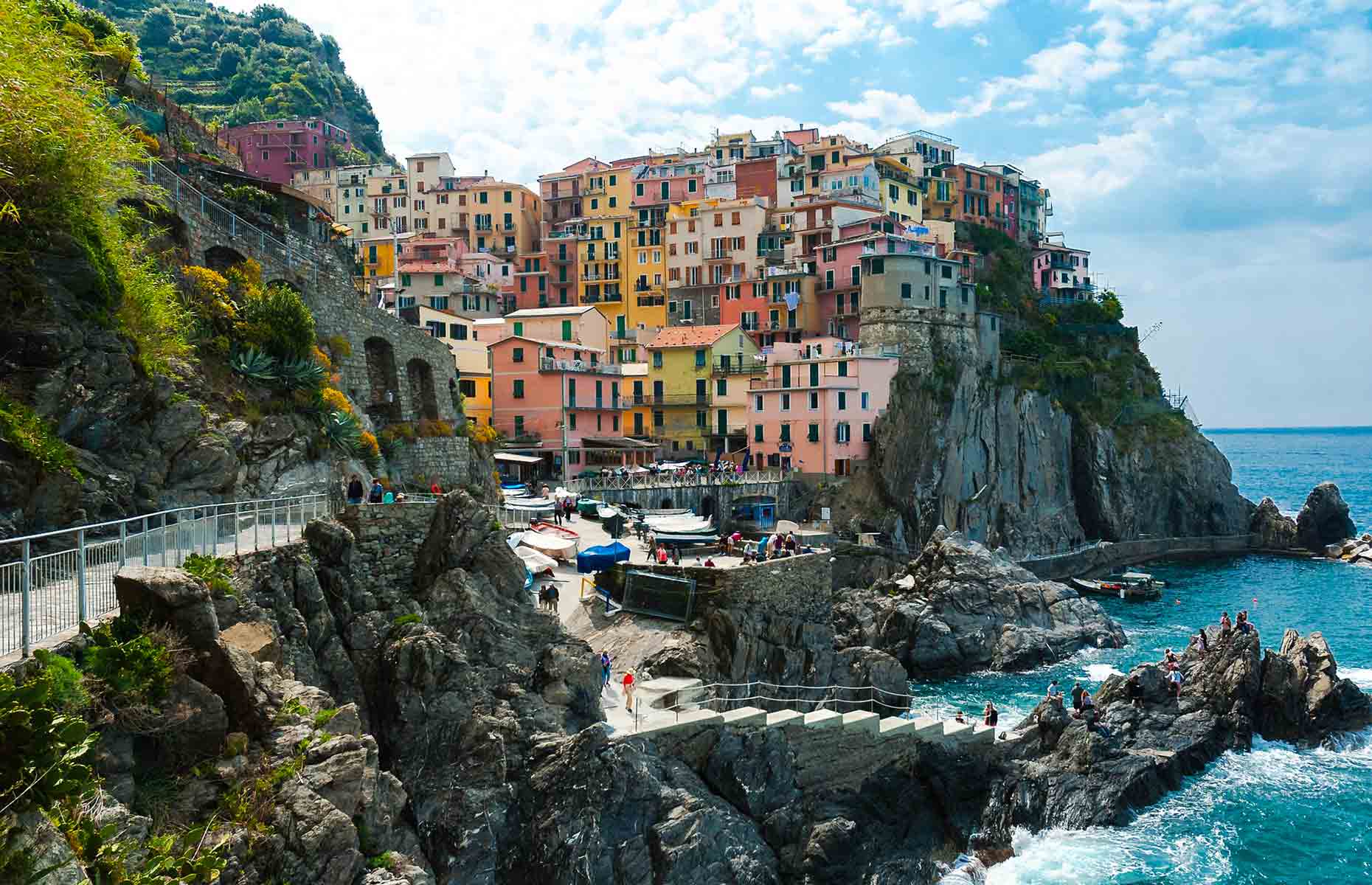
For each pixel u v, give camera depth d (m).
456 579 33.94
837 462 106.19
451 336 111.44
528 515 68.94
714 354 118.12
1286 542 130.62
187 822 20.38
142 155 36.59
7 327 29.77
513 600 35.12
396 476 63.12
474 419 97.19
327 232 74.50
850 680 53.91
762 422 111.12
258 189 62.09
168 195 47.34
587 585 52.47
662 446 117.12
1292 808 45.81
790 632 51.56
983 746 44.66
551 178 173.25
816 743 38.28
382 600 34.25
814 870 34.94
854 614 77.12
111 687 19.95
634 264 151.50
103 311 33.00
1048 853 41.53
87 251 32.19
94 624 21.30
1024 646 74.12
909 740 41.38
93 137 31.39
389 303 115.81
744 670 47.97
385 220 172.75
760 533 94.44
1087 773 45.78
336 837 21.45
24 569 19.06
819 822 36.72
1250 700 53.19
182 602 22.14
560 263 156.75
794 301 131.50
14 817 14.19
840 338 123.62
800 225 139.62
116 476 31.73
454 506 35.53
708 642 48.03
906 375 111.19
